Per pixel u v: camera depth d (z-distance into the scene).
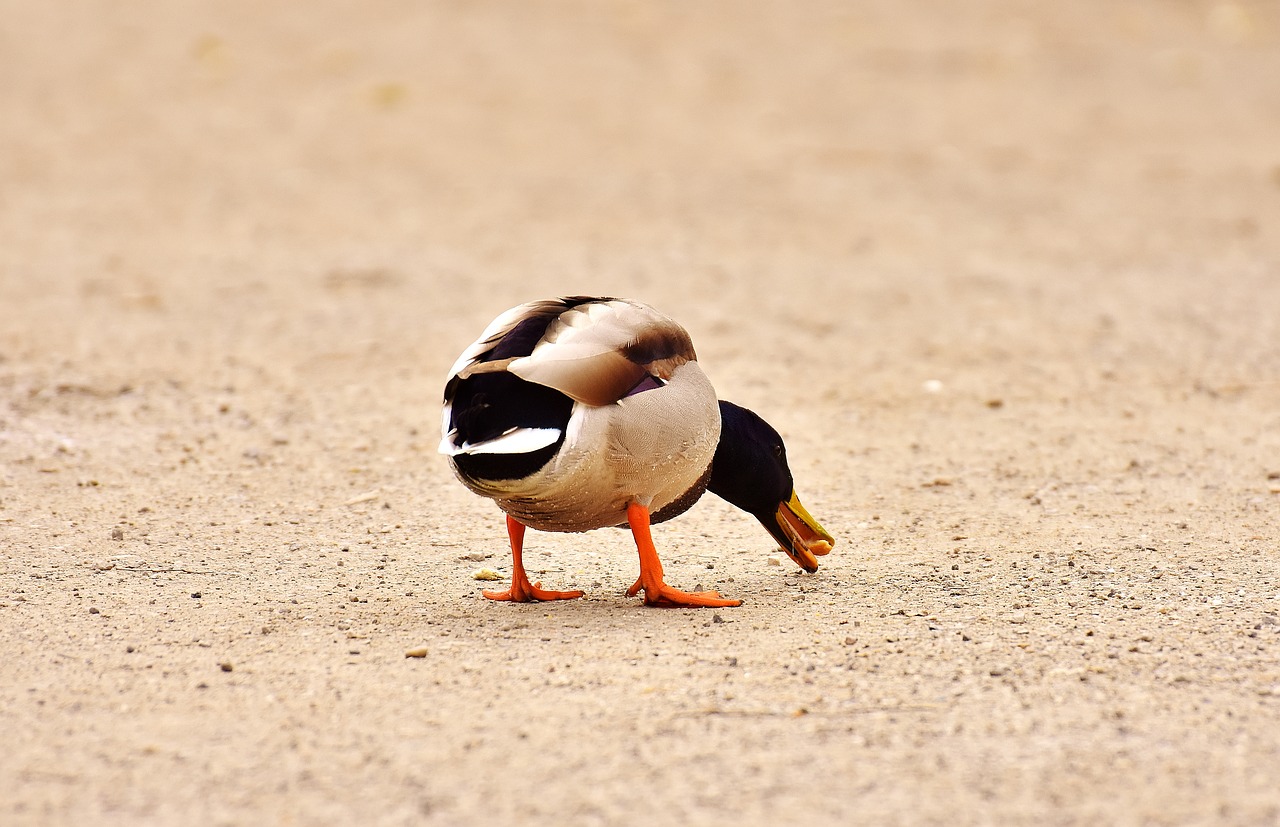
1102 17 45.06
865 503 10.54
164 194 25.77
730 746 6.17
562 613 8.06
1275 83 36.94
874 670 7.05
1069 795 5.73
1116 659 7.17
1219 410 13.16
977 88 36.38
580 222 23.67
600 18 44.16
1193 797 5.71
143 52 39.53
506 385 7.43
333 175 27.59
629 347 7.57
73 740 6.26
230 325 16.66
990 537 9.60
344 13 44.34
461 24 43.12
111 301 17.84
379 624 7.81
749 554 9.41
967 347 15.86
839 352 15.70
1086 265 20.59
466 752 6.13
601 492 7.69
